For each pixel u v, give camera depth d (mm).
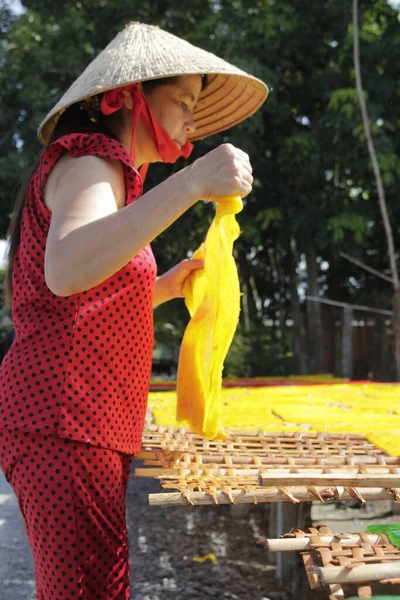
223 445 1711
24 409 1272
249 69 7078
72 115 1493
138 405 1422
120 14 7676
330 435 1833
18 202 1472
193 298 1894
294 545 1064
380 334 8906
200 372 1528
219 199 1268
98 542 1315
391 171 7477
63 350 1280
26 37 8352
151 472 1451
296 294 8375
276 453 1615
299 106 8047
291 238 8070
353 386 3656
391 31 8031
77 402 1276
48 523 1273
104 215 1252
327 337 9391
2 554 3275
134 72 1403
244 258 8688
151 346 1452
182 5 7602
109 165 1316
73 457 1271
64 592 1278
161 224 1211
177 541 3545
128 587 1405
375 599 969
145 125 1479
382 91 7473
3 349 12156
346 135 7332
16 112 8031
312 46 7785
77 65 7812
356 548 1038
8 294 1492
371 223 8211
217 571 3111
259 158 7891
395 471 1313
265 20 7559
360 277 9969
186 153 1630
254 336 7789
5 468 1344
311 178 7824
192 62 1464
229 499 1163
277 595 2820
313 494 1178
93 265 1185
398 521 2584
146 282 1385
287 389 3449
